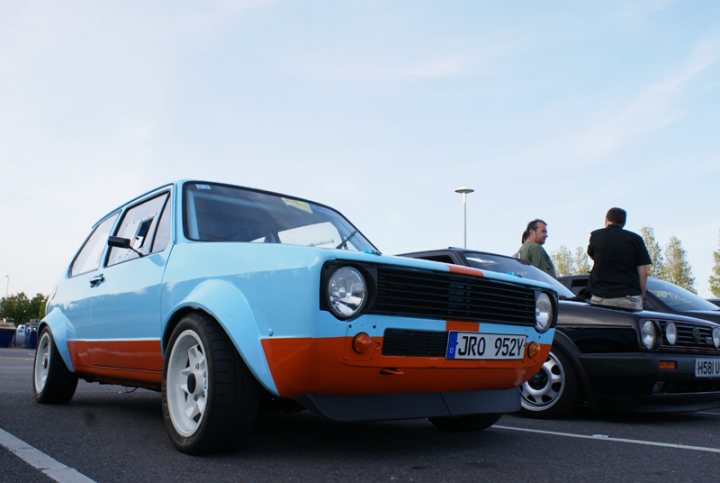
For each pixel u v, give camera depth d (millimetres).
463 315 2961
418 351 2791
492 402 3291
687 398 4586
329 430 3723
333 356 2545
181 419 2990
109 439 3234
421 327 2771
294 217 3988
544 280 5664
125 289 3732
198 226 3510
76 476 2432
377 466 2750
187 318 2988
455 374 2969
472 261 5523
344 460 2852
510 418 4746
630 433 3998
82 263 4840
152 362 3408
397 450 3135
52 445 3031
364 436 3537
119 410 4453
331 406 2660
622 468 2840
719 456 3178
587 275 6539
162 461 2729
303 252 2619
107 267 4203
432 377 2881
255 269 2777
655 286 7500
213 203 3736
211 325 2865
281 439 3338
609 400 4520
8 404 4652
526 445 3387
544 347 3438
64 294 4820
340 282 2566
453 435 3684
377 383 2719
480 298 3049
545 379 4734
